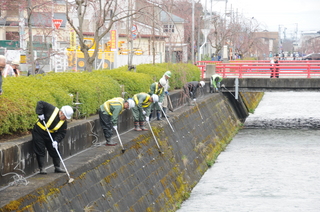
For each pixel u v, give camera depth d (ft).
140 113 44.19
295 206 43.27
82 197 27.61
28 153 27.40
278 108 126.82
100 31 82.02
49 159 29.78
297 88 85.92
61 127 27.02
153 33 73.67
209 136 68.80
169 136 49.78
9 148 25.27
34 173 27.78
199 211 40.70
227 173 55.57
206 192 47.26
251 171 56.75
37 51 71.82
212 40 207.00
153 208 36.29
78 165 29.14
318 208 42.78
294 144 75.61
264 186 49.93
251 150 70.28
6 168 24.98
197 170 53.78
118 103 35.70
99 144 36.81
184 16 150.00
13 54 73.15
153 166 40.83
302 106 131.44
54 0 59.26
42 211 23.41
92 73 48.65
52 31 64.59
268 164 60.59
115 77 51.06
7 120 27.55
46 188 24.68
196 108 68.95
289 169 57.93
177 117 56.34
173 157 47.39
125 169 35.14
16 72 46.65
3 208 20.94
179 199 42.86
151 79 58.18
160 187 40.06
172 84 70.79
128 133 42.91
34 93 32.22
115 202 31.04
